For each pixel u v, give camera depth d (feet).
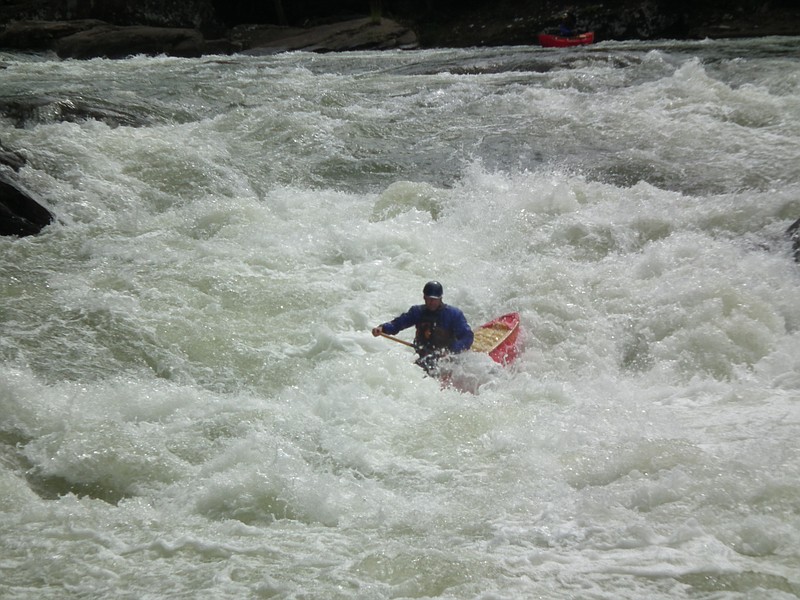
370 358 102.78
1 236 140.87
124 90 236.22
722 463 73.20
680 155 177.58
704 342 107.96
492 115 209.97
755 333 108.27
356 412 90.02
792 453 74.54
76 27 350.64
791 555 60.44
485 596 57.62
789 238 133.08
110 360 103.91
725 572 58.90
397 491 74.79
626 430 83.10
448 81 243.60
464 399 94.79
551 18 389.39
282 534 67.82
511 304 121.70
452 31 416.87
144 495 75.66
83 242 140.67
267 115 208.64
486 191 159.74
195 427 87.35
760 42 309.63
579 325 115.75
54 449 82.17
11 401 90.02
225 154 185.68
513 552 63.05
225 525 69.21
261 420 89.15
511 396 94.89
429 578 60.03
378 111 217.36
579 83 228.84
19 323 110.93
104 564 63.26
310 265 134.10
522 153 184.24
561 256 135.74
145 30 357.82
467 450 81.05
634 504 68.69
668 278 122.62
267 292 123.65
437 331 105.29
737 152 176.86
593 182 164.04
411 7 433.89
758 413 87.40
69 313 114.42
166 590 59.57
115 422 87.10
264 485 74.43
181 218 151.94
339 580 60.29
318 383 98.37
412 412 91.25
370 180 176.24
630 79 228.22
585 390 98.73
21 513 71.31
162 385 98.17
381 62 298.56
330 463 80.38
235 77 266.36
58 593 59.52
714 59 248.73
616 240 138.21
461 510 70.38
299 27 422.41
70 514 71.05
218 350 107.55
